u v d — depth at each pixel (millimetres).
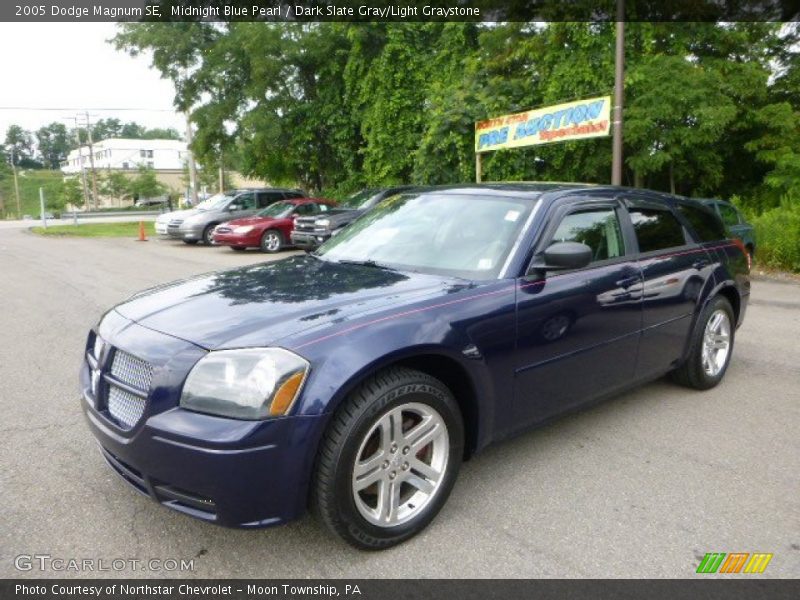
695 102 12656
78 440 3949
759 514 3137
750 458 3766
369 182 21203
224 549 2830
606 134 11836
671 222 4656
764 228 12258
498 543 2883
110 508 3150
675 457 3773
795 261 11688
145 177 73875
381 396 2682
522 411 3395
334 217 14281
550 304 3420
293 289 3230
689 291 4527
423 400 2854
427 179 16719
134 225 32156
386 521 2797
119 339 2883
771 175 14312
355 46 20266
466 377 3072
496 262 3430
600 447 3918
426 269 3545
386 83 19844
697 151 14539
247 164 25406
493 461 3727
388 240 3949
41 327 7180
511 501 3258
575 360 3631
